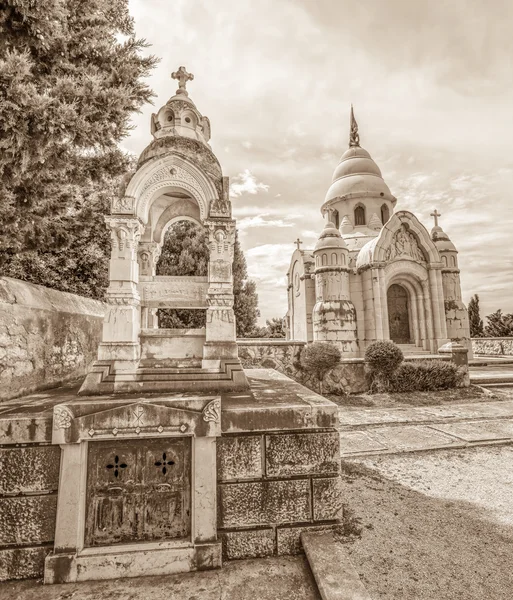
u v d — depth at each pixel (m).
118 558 3.50
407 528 4.43
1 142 3.96
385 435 8.66
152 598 3.19
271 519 3.86
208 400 3.80
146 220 5.43
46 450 3.62
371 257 19.20
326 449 4.00
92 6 5.30
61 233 6.97
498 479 6.06
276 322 41.97
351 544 4.05
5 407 4.12
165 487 3.78
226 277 5.33
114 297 4.96
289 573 3.53
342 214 25.66
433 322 19.30
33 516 3.54
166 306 5.44
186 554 3.58
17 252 6.81
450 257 23.05
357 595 2.99
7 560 3.47
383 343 13.79
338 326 18.80
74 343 6.65
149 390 4.74
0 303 4.60
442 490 5.62
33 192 5.49
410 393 13.33
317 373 13.41
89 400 3.96
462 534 4.30
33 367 5.23
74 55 5.34
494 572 3.59
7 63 3.75
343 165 26.94
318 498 3.95
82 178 5.99
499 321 36.38
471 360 22.34
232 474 3.83
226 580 3.43
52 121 4.10
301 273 23.38
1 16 4.19
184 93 6.62
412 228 19.66
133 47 5.73
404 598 3.21
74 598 3.19
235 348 5.11
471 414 10.67
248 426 3.86
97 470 3.71
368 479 6.07
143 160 5.69
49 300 6.00
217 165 5.93
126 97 4.90
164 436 3.73
